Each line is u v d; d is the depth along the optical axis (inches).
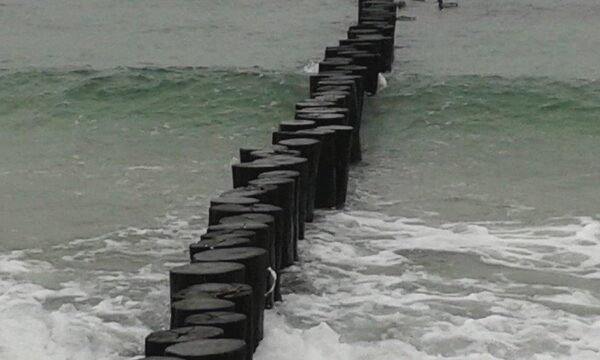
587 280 831.1
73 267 856.3
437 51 1923.0
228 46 1967.3
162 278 826.8
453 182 1160.8
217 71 1657.2
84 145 1343.5
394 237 940.6
